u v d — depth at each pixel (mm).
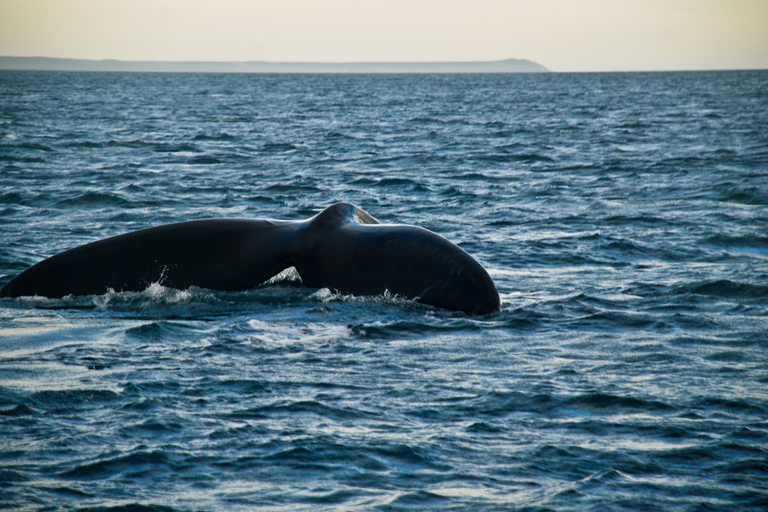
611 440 17578
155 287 30828
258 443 17188
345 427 18203
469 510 14391
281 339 25797
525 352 24844
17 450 16609
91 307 29812
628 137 128125
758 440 17500
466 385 21359
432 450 16953
